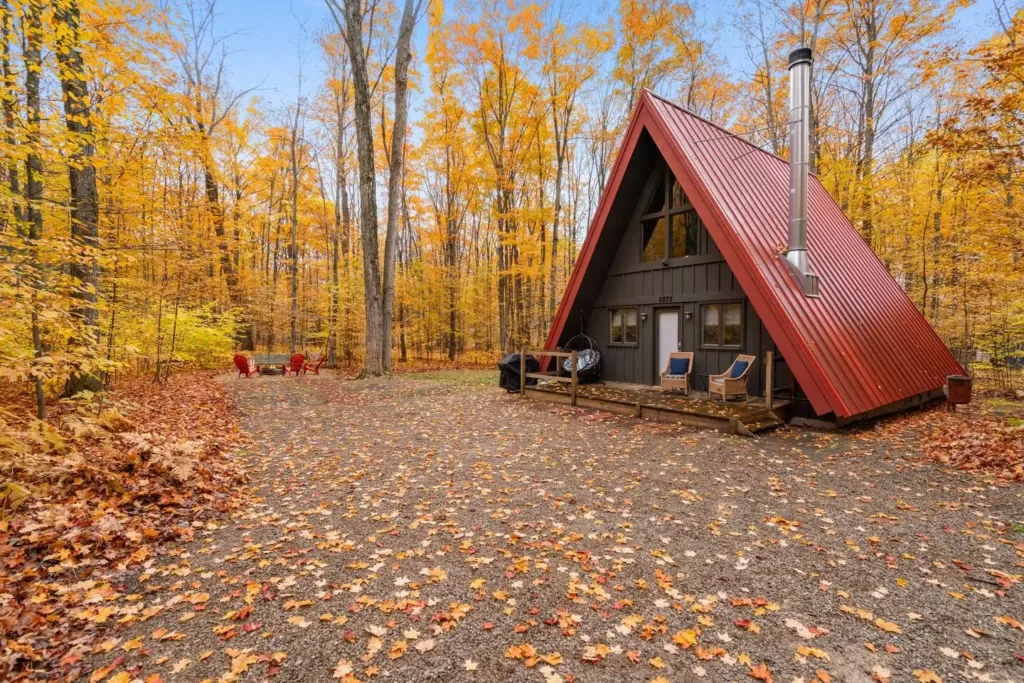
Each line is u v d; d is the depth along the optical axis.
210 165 16.30
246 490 5.46
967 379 9.62
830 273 10.22
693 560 3.79
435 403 11.52
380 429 8.66
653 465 6.35
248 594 3.29
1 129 5.91
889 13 16.39
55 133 6.55
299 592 3.33
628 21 19.14
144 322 13.25
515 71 19.86
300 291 23.86
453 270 23.27
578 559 3.81
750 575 3.55
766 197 10.95
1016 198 8.80
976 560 3.72
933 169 15.84
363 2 17.03
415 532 4.34
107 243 7.27
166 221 10.16
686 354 10.97
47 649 2.66
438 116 22.06
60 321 6.05
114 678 2.45
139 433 6.35
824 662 2.60
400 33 15.65
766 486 5.50
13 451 4.59
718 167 10.25
